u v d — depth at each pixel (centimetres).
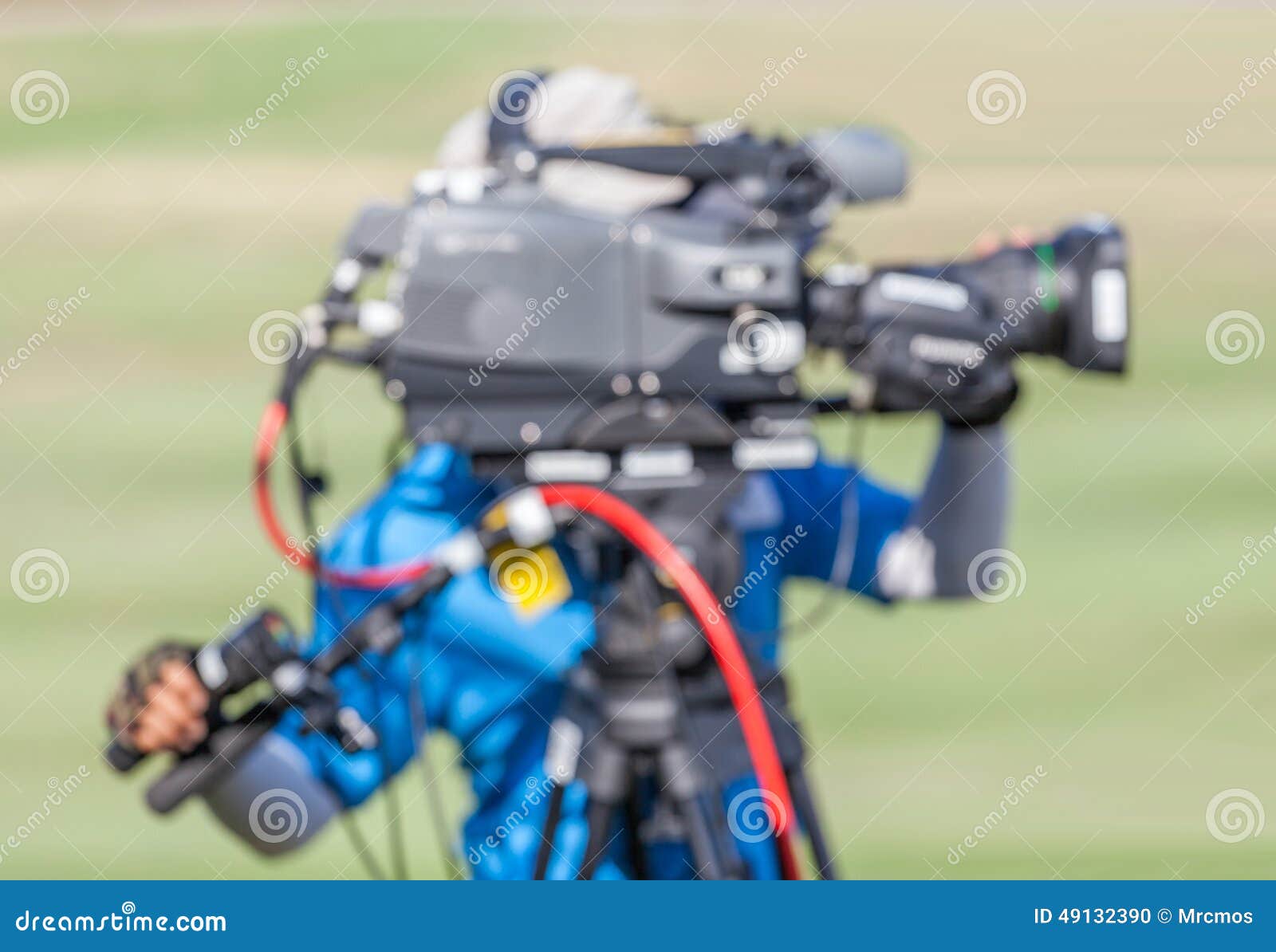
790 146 1073
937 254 5500
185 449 3766
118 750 1091
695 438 1027
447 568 1055
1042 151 8506
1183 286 5338
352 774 1155
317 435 3344
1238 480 3309
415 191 1071
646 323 1019
